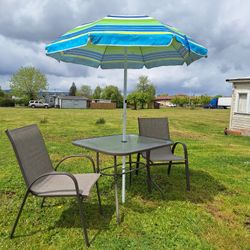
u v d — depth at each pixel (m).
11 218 2.76
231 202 3.31
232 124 11.11
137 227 2.62
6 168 4.61
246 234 2.54
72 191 2.28
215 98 49.69
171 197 3.40
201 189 3.74
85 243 2.28
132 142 3.25
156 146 2.98
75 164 5.00
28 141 2.54
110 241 2.36
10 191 3.52
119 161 5.34
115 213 2.90
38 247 2.27
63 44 2.37
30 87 52.62
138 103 43.56
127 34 2.15
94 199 3.27
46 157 2.86
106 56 4.00
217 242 2.38
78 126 12.86
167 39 2.15
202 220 2.80
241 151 6.82
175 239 2.42
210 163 5.32
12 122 14.64
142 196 3.40
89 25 2.61
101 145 3.04
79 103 50.94
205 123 16.36
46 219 2.76
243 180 4.25
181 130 12.27
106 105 46.69
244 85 10.50
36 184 2.46
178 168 4.77
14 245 2.29
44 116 20.09
